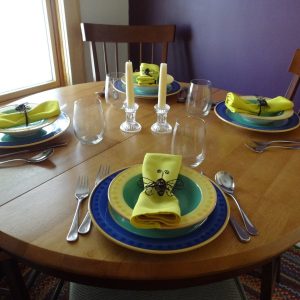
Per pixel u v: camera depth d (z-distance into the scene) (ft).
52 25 6.13
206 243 1.72
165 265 1.65
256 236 1.85
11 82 6.12
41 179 2.34
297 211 2.07
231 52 6.48
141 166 2.26
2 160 2.58
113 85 3.75
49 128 3.06
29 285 3.63
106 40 5.43
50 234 1.82
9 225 1.88
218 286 2.61
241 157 2.73
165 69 3.00
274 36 5.85
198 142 2.58
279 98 3.54
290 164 2.64
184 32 6.90
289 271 4.53
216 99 4.11
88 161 2.61
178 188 2.13
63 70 6.70
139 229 1.78
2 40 5.69
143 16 7.36
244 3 5.89
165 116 3.22
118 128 3.23
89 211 1.88
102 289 2.55
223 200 2.04
